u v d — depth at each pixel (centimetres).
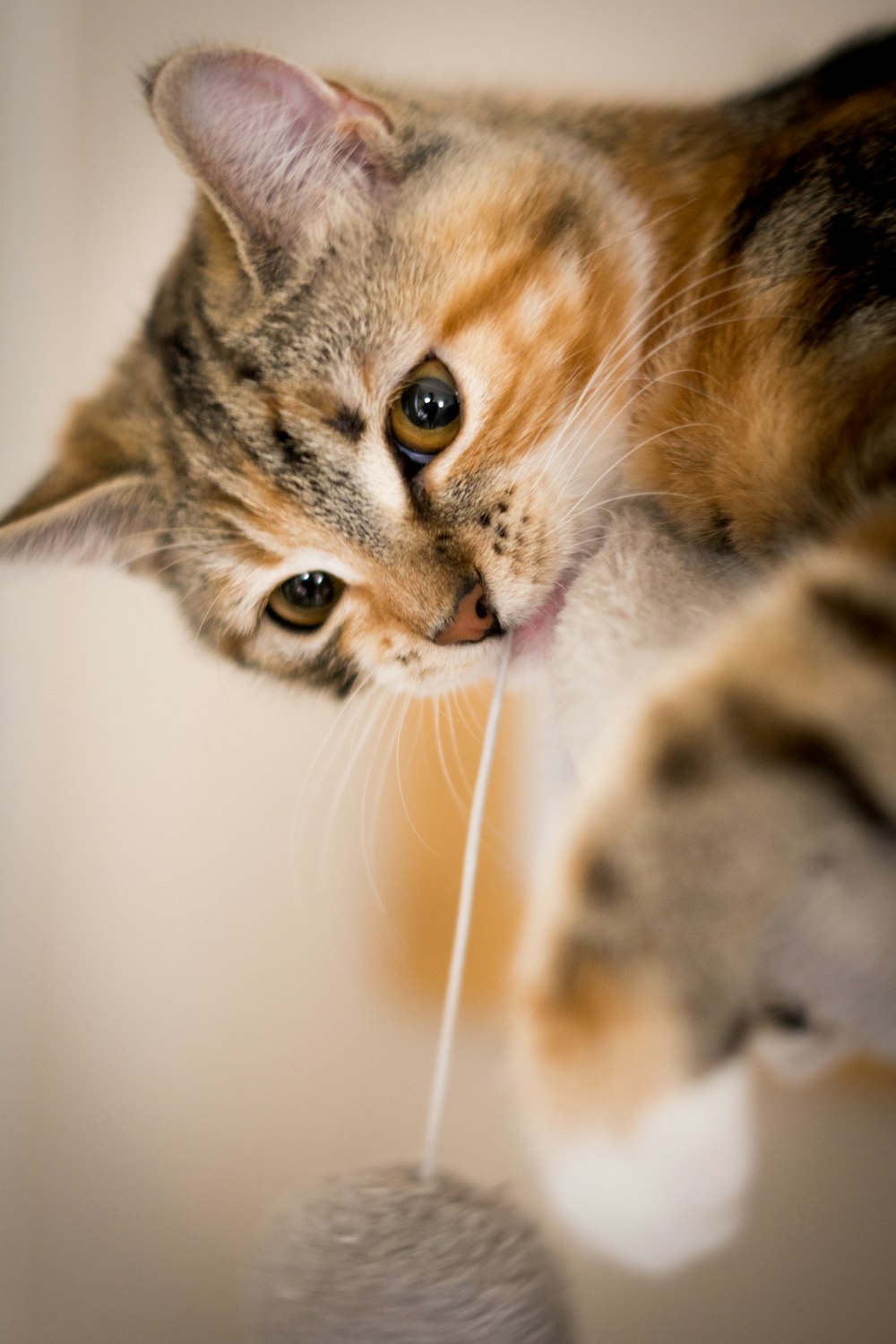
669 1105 36
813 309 38
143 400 43
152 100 40
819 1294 39
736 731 35
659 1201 38
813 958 35
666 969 35
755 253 39
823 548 36
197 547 43
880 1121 39
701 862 35
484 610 41
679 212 41
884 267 38
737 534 39
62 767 44
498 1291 35
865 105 39
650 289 41
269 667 44
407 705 42
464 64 42
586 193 41
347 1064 43
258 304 41
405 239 40
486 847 42
